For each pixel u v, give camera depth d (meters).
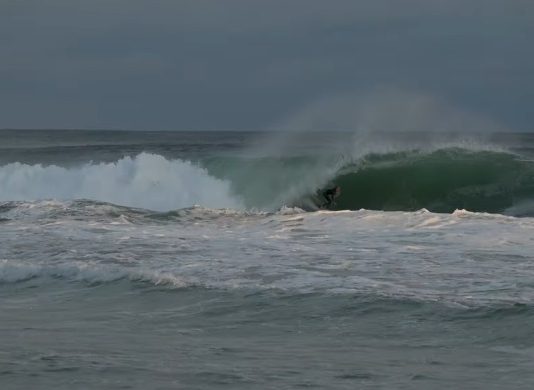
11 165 93.56
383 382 23.06
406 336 28.72
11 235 53.28
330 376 23.67
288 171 87.12
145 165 89.06
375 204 84.81
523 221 55.34
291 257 44.06
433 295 34.09
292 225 57.12
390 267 40.72
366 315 31.67
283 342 28.23
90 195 88.75
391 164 86.25
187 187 87.38
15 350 26.72
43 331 30.12
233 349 27.14
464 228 53.03
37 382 22.84
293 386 22.66
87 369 24.19
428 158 86.69
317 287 36.22
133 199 87.50
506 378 23.42
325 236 51.78
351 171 86.25
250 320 31.67
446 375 23.77
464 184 84.00
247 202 85.69
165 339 28.73
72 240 50.97
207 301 34.84
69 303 35.81
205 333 29.83
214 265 42.00
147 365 24.77
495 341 27.70
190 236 52.62
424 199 84.06
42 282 40.31
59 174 92.00
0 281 40.91
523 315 30.44
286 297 34.75
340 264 41.75
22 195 91.31
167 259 44.00
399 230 53.22
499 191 83.56
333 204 82.50
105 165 90.94
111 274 40.19
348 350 27.00
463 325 29.73
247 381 23.09
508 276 37.94
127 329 30.55
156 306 34.53
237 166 89.00
